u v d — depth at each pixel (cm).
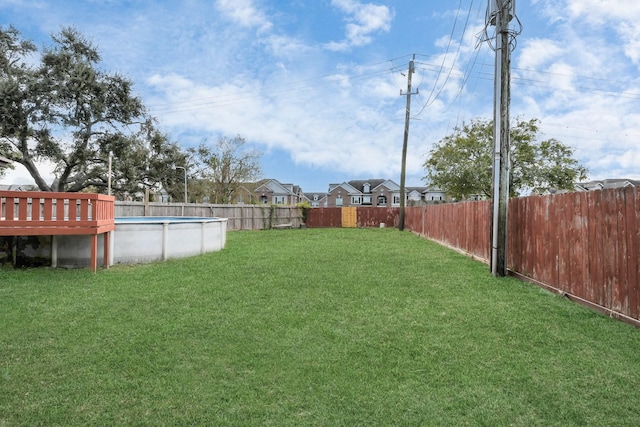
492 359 285
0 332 334
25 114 1756
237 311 403
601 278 406
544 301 450
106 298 450
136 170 2184
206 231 864
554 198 502
